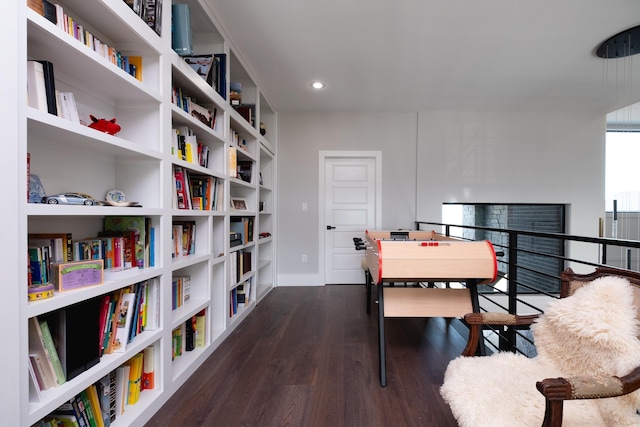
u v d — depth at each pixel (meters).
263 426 1.33
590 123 3.95
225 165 2.28
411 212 4.02
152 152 1.45
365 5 1.96
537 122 3.96
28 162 1.02
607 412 0.81
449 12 2.01
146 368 1.50
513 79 3.01
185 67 1.74
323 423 1.35
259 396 1.55
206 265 2.02
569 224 3.98
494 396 0.88
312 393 1.58
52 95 1.01
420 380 1.70
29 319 0.95
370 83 3.13
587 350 0.93
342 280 4.14
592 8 1.95
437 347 2.13
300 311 2.96
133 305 1.36
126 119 1.53
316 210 4.06
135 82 1.33
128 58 1.49
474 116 3.96
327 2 1.94
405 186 4.03
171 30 1.61
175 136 1.72
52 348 0.99
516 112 3.96
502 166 3.96
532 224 4.07
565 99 3.52
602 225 3.92
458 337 2.31
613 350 0.86
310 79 3.05
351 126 4.05
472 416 0.84
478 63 2.70
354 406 1.47
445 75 2.93
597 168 3.96
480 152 3.97
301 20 2.12
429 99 3.55
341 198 4.13
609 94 3.36
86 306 1.11
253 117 3.13
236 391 1.60
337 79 3.05
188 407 1.47
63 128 0.99
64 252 1.13
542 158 3.96
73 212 1.03
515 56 2.57
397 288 1.80
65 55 1.07
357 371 1.80
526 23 2.12
